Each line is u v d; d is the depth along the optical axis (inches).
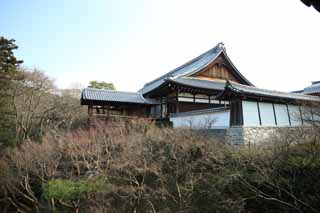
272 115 396.2
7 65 576.7
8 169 424.2
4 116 598.9
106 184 345.1
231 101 386.9
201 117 488.7
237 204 275.6
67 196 339.3
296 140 283.6
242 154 302.5
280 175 255.6
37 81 682.8
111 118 570.9
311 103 351.6
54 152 384.2
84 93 696.4
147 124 454.6
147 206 335.9
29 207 450.9
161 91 677.3
